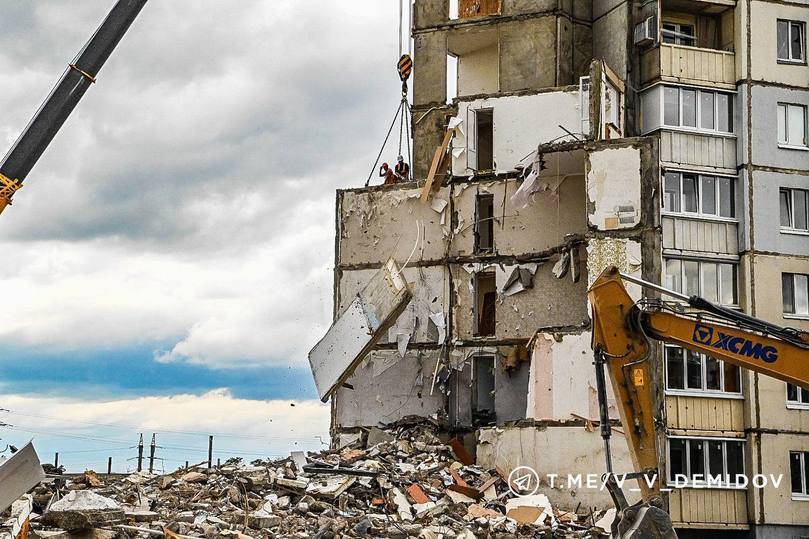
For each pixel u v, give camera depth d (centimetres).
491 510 2852
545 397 3300
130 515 2095
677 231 4100
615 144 3503
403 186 4022
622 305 2036
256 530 2253
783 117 4294
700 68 4228
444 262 3903
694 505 3891
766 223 4184
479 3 4544
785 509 3947
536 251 3753
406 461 3219
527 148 3831
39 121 2139
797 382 2034
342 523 2353
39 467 1589
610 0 4266
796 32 4362
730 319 2045
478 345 3797
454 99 3988
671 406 3922
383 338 3931
